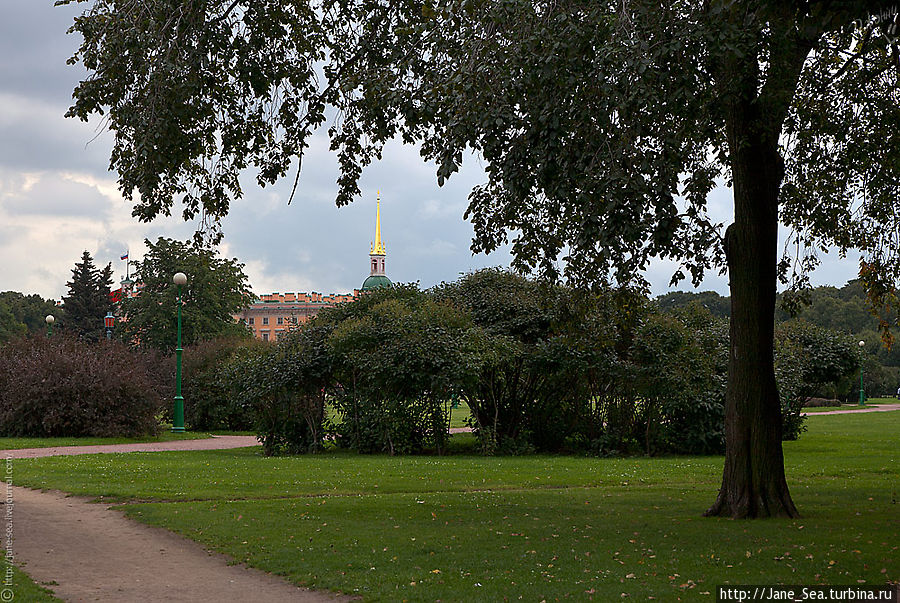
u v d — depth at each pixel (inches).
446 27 441.1
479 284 1104.2
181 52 517.0
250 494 584.4
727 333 1045.2
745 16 401.1
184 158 549.6
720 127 515.8
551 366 968.9
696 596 295.4
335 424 1062.4
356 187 611.5
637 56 389.7
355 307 1115.9
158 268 2404.0
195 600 304.8
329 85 583.2
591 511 502.6
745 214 479.8
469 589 310.7
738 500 477.7
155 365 1577.3
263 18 549.0
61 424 1173.7
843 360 1232.2
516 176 420.2
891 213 631.8
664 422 979.3
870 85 582.2
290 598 307.4
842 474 726.5
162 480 660.1
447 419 1010.7
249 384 1010.7
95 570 351.9
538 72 404.8
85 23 519.2
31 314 4591.5
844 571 329.7
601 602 289.7
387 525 449.7
